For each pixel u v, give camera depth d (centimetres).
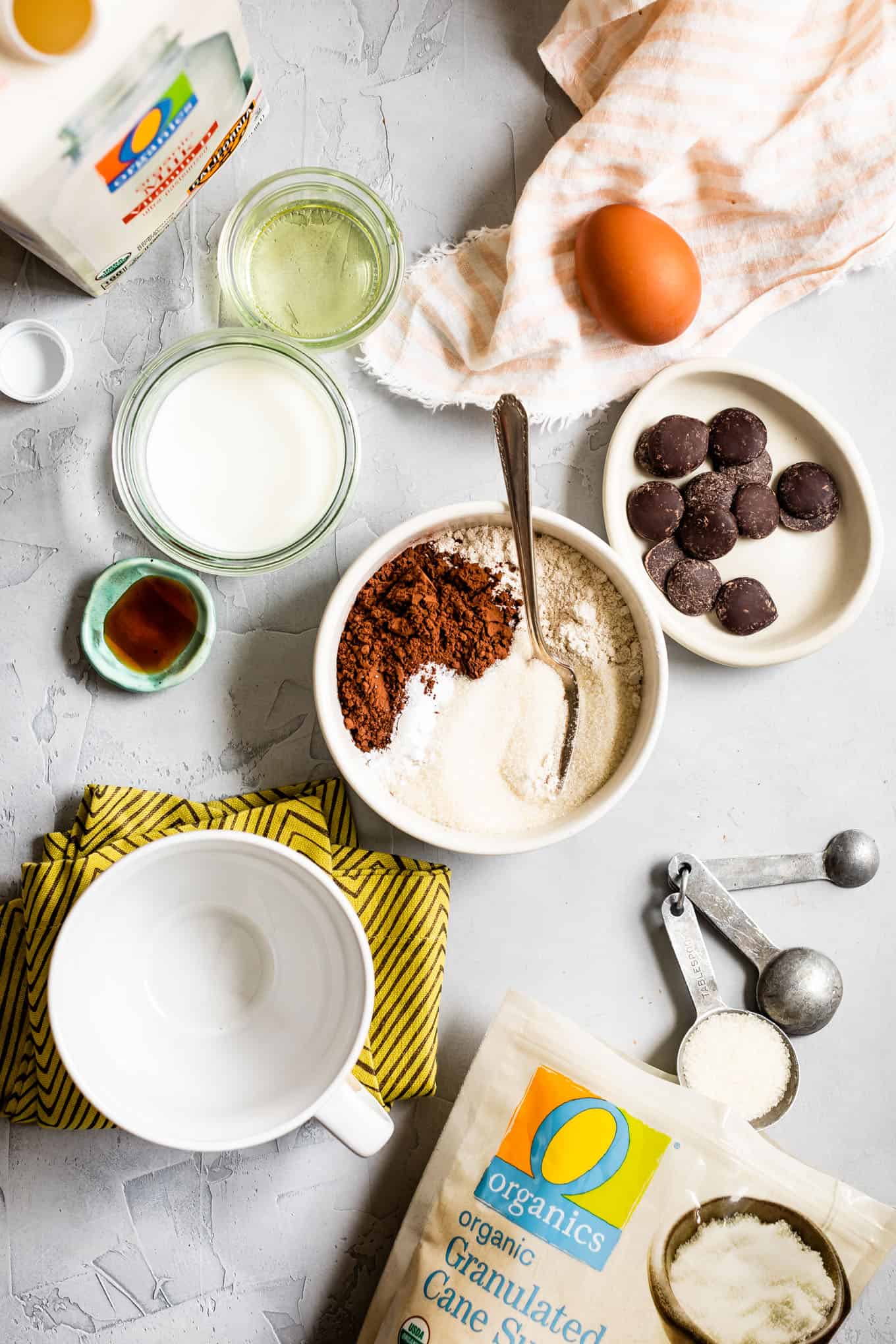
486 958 75
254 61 73
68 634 73
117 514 73
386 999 71
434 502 74
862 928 76
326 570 74
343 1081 66
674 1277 68
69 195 64
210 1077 69
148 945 70
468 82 74
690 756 75
